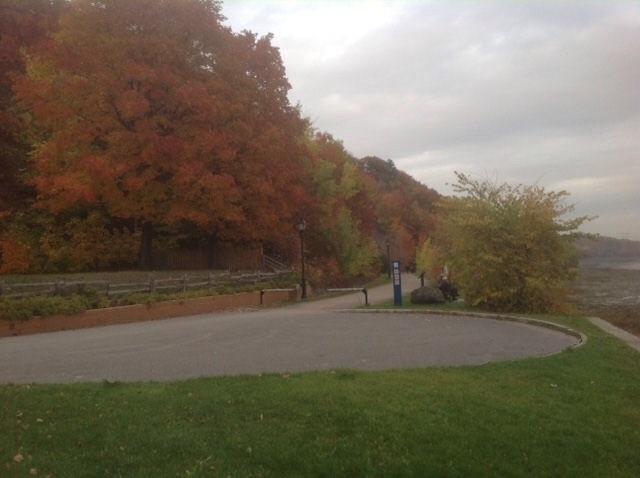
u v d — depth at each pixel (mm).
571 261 21547
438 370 9375
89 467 5629
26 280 25203
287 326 16234
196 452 5945
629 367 10875
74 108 27906
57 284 20172
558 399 8234
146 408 7133
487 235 20594
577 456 6535
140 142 27516
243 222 32812
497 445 6492
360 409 7059
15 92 31359
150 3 28750
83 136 27531
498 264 20156
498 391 8273
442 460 6035
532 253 20531
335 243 45688
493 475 5906
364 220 61906
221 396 7523
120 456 5836
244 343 12984
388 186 102875
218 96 29312
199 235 36812
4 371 9922
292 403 7238
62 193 26984
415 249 76438
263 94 33219
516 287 20141
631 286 52781
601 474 6238
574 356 11016
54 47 27797
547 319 17281
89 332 16562
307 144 44281
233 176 30453
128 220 35500
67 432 6406
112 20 28281
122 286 22359
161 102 28719
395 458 5957
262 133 31625
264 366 10102
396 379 8531
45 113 27594
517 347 12227
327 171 44438
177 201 28922
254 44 33719
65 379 9156
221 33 31312
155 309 21578
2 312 16656
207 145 27812
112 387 8195
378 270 61562
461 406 7445
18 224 32750
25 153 33562
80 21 28125
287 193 34188
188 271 33344
